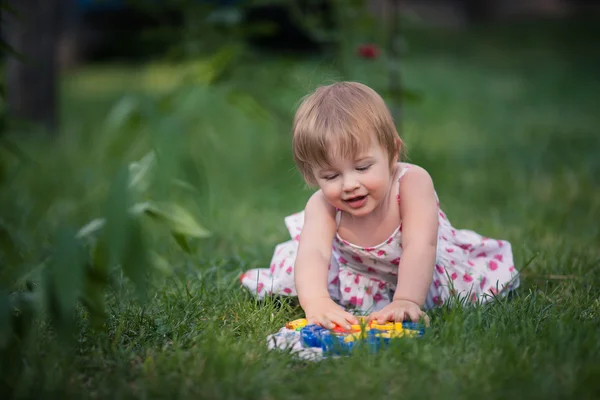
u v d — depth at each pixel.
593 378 1.81
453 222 4.05
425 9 19.92
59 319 1.89
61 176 5.74
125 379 2.00
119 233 1.79
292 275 2.76
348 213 2.63
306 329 2.26
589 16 19.80
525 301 2.53
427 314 2.51
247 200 4.86
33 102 7.46
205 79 4.15
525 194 4.85
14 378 1.93
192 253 3.30
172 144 2.51
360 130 2.34
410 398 1.81
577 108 9.20
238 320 2.47
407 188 2.57
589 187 4.96
